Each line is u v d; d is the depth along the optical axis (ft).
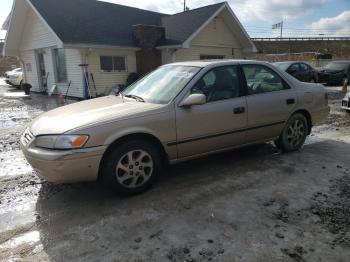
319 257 8.25
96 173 11.03
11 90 63.93
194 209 10.90
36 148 11.02
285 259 8.18
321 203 11.22
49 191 12.76
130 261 8.22
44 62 54.75
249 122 14.64
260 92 15.15
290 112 16.22
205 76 13.53
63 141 10.48
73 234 9.54
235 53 62.13
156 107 12.18
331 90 55.16
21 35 57.62
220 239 9.10
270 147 18.16
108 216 10.56
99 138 10.79
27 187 13.21
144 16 61.72
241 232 9.43
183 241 9.04
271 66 15.98
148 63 51.11
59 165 10.41
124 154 11.50
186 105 12.40
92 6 54.29
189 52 54.03
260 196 11.81
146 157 12.09
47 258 8.44
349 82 64.85
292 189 12.40
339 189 12.38
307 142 19.47
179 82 13.35
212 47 57.52
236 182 13.16
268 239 9.05
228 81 14.20
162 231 9.57
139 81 15.90
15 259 8.43
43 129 11.15
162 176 13.96
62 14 47.29
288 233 9.34
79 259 8.36
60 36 41.42
